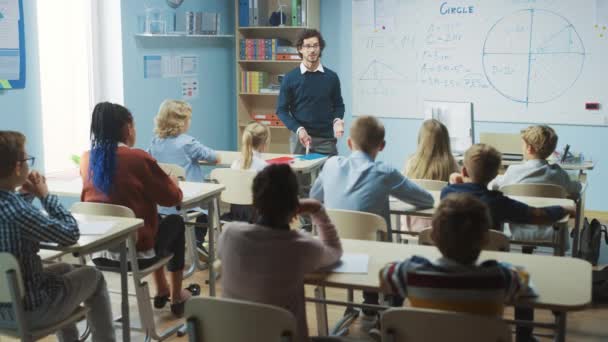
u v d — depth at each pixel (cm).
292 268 223
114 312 399
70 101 568
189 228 447
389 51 715
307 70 581
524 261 249
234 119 764
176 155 471
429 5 690
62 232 266
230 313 214
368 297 367
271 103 766
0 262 253
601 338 367
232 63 753
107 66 589
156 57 627
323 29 743
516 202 315
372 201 335
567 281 227
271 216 227
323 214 246
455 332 197
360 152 344
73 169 557
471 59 682
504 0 661
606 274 430
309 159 530
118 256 358
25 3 480
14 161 257
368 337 359
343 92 745
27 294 264
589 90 643
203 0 690
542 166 414
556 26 646
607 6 624
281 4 721
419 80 707
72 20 564
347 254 257
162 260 361
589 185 657
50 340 358
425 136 403
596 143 650
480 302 202
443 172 400
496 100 680
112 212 334
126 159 354
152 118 627
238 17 725
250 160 464
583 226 486
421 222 388
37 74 496
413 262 215
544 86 659
